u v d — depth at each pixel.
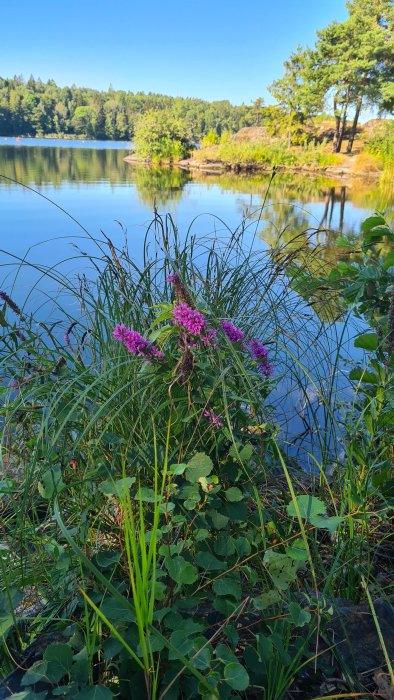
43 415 1.46
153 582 0.92
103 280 2.10
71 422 1.51
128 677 1.06
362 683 1.18
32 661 1.16
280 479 1.96
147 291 2.08
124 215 10.54
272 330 2.27
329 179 27.33
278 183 23.45
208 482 1.24
